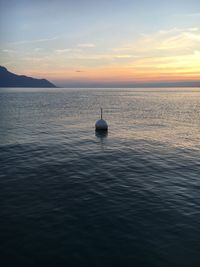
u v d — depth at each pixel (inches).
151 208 599.5
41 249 446.6
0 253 436.8
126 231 503.2
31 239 474.9
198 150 1200.8
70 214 567.8
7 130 1713.8
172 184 755.4
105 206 607.5
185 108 3784.5
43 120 2300.7
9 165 916.0
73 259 422.6
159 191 701.3
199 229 513.0
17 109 3385.8
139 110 3459.6
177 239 478.6
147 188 721.6
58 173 837.2
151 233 497.0
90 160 999.0
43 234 490.6
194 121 2320.4
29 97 6776.6
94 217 555.5
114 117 2620.6
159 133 1675.7
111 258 425.7
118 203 623.8
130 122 2231.8
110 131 1737.2
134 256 430.9
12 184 737.6
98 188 716.7
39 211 580.1
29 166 907.4
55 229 507.8
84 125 2016.5
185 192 696.4
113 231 502.6
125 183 758.5
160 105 4419.3
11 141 1339.8
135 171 872.9
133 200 641.6
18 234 490.3
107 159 1017.5
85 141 1374.3
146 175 833.5
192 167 927.7
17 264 411.2
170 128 1900.8
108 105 4382.4
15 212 574.9
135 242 468.1
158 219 549.3
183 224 530.3
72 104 4532.5
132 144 1312.7
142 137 1523.1
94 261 418.3
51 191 692.1
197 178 809.5
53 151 1132.5
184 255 435.2
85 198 650.8
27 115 2691.9
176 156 1085.1
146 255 433.7
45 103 4680.1
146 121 2308.1
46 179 781.3
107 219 547.2
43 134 1577.3
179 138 1503.4
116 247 453.1
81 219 546.9
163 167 924.6
